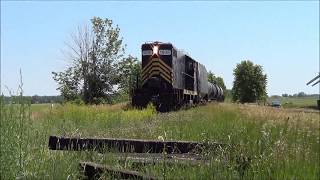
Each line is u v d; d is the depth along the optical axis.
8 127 6.61
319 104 65.75
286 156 8.36
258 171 7.16
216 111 26.73
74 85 56.69
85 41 56.50
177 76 36.25
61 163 6.84
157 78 34.22
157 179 6.64
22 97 7.30
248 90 134.00
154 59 34.50
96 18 56.16
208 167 7.01
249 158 7.41
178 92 36.44
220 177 6.81
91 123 18.00
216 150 7.50
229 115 22.88
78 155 7.47
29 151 6.84
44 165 6.64
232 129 11.88
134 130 14.17
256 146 8.25
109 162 7.39
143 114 24.67
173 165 7.14
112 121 19.41
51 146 7.64
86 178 6.83
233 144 7.77
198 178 6.77
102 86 57.09
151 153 7.62
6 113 6.89
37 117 12.27
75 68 56.66
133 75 56.94
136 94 34.53
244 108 31.56
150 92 34.41
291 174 7.49
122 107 33.34
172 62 34.50
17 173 6.24
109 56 56.81
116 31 57.09
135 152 7.66
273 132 11.88
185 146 7.57
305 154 9.05
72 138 7.70
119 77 57.28
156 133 12.66
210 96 60.91
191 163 7.18
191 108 35.56
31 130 7.87
